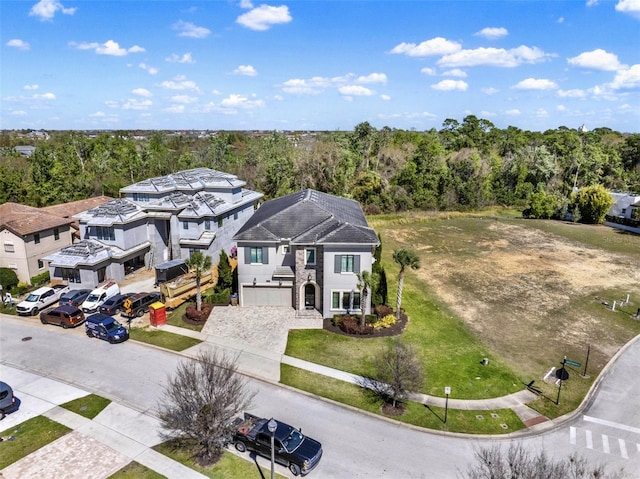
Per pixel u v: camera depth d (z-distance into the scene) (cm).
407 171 8631
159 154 10131
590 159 9600
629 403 2508
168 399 2438
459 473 1936
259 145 10244
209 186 5194
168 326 3347
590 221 7588
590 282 4547
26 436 2133
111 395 2481
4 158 9575
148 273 4566
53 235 4538
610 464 2017
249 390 2534
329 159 7975
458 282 4522
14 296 4028
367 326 3259
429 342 3180
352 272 3375
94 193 7444
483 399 2519
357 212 4525
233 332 3244
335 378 2681
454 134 12888
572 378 2759
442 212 8188
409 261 3309
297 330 3278
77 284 4062
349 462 1988
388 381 2500
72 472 1909
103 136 13200
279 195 7650
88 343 3109
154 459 1998
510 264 5150
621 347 3184
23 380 2630
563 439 2188
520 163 9300
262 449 1986
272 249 3566
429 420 2314
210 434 1925
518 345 3195
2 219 4375
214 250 4675
